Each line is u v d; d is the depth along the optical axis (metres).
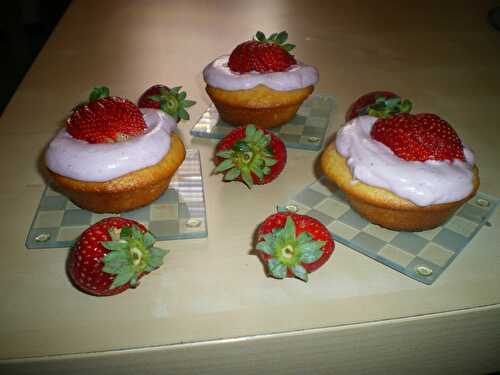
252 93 0.27
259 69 0.27
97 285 0.18
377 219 0.22
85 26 0.43
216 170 0.23
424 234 0.22
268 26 0.43
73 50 0.39
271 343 0.17
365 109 0.26
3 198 0.24
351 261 0.20
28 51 0.64
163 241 0.21
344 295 0.19
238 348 0.17
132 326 0.18
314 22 0.44
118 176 0.21
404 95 0.33
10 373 0.16
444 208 0.20
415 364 0.19
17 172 0.26
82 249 0.18
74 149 0.21
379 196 0.21
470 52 0.39
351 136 0.22
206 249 0.21
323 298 0.19
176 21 0.43
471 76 0.36
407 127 0.21
